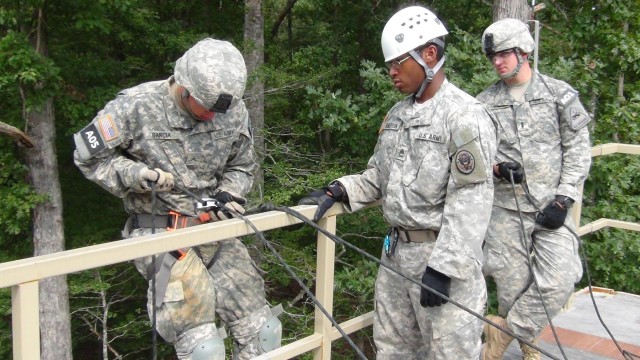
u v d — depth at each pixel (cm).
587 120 338
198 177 279
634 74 1015
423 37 254
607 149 454
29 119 979
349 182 287
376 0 1288
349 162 1059
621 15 895
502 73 343
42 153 988
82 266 190
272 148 1090
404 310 284
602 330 454
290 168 1039
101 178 264
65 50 1059
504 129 346
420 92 259
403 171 262
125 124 267
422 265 265
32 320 181
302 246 1096
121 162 264
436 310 262
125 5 935
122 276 1120
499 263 350
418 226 262
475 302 262
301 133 1071
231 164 298
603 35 909
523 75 344
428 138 254
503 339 354
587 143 342
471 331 261
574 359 406
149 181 255
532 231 344
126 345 1180
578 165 339
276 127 1090
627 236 856
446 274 244
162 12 1222
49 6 954
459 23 1231
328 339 288
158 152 269
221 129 279
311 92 865
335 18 1358
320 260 284
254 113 1047
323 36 1348
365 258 902
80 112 996
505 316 359
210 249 279
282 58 1255
